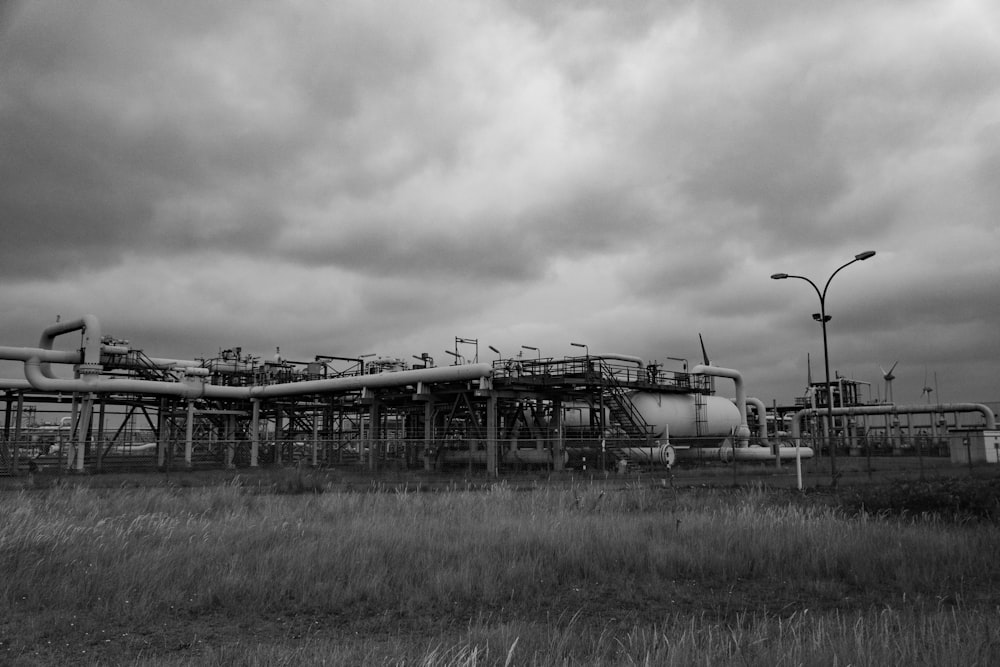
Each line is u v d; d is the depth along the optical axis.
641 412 51.66
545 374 44.00
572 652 7.80
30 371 46.03
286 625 9.67
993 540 15.06
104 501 20.41
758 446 61.78
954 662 7.20
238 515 17.67
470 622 9.42
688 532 15.48
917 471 43.09
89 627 9.34
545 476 38.44
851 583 12.41
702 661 7.39
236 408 60.91
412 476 37.53
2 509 15.71
